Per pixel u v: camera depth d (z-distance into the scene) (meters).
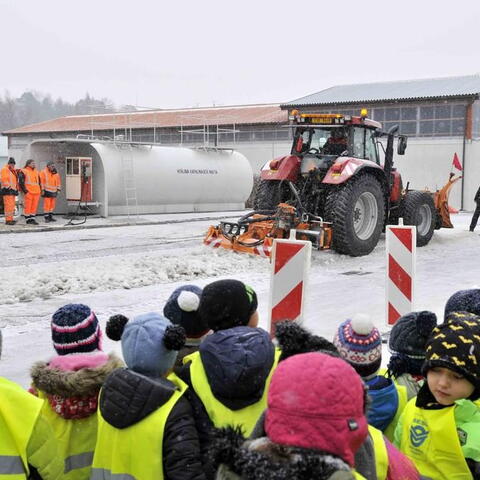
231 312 2.53
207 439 2.36
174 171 20.69
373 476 2.00
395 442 2.73
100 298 8.23
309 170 11.95
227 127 33.72
